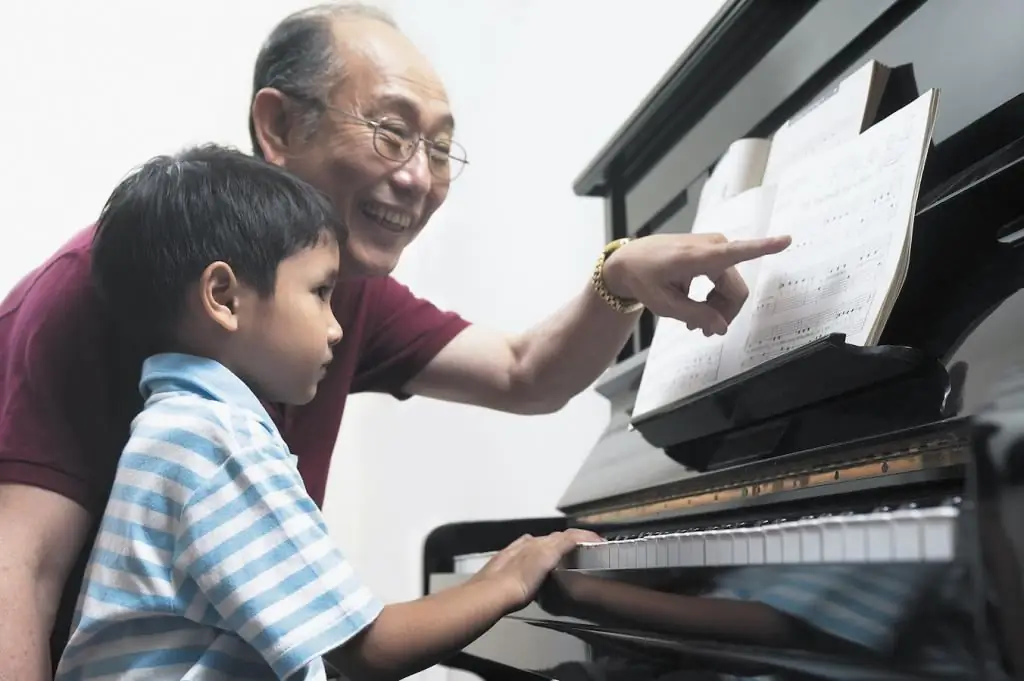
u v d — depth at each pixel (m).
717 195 1.08
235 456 0.75
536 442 2.11
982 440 0.45
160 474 0.75
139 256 0.84
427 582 1.47
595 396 1.97
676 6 1.85
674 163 1.41
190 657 0.74
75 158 2.11
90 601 0.75
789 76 1.10
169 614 0.74
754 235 0.95
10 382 0.85
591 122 2.10
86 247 0.93
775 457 0.78
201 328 0.84
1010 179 0.68
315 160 1.07
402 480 2.41
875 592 0.47
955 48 0.83
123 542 0.75
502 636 1.00
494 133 2.41
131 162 2.17
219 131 2.30
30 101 2.07
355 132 1.06
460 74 2.52
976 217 0.70
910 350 0.68
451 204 2.48
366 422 2.49
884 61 0.93
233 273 0.83
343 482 2.47
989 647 0.42
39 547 0.79
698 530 0.75
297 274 0.86
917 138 0.76
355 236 1.11
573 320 1.24
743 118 1.20
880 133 0.80
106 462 0.85
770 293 0.88
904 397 0.70
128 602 0.74
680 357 1.02
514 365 1.33
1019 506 0.43
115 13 2.19
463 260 2.44
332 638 0.73
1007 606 0.42
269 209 0.85
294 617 0.72
